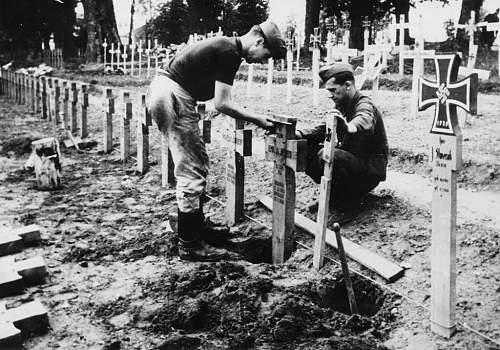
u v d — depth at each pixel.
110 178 9.76
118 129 13.29
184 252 5.85
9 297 5.06
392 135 8.91
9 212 7.78
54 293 5.18
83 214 7.64
